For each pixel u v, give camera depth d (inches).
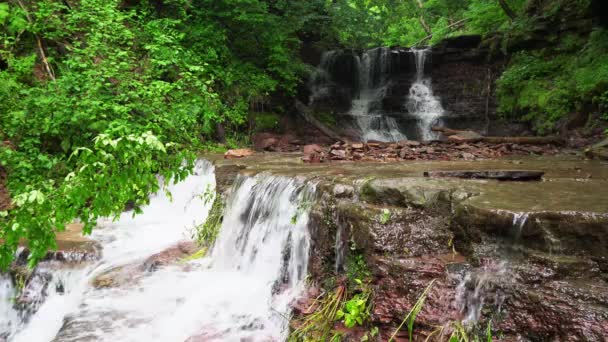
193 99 391.9
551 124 455.5
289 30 567.2
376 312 130.5
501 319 111.4
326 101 643.5
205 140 457.4
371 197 165.2
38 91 327.6
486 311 114.7
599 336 95.4
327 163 291.4
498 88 557.3
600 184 175.9
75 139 329.1
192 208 303.3
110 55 362.6
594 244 112.4
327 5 692.7
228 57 515.2
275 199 207.6
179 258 226.4
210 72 483.8
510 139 402.6
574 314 100.9
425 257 137.8
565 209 123.9
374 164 280.8
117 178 129.6
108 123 326.0
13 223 123.0
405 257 138.6
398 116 605.9
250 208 225.8
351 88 689.0
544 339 103.4
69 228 270.1
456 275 127.0
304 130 565.3
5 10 370.9
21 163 295.6
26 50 393.7
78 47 385.4
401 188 158.7
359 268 145.9
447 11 906.1
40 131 323.6
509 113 536.1
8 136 318.7
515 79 530.0
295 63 567.5
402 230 145.2
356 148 345.4
